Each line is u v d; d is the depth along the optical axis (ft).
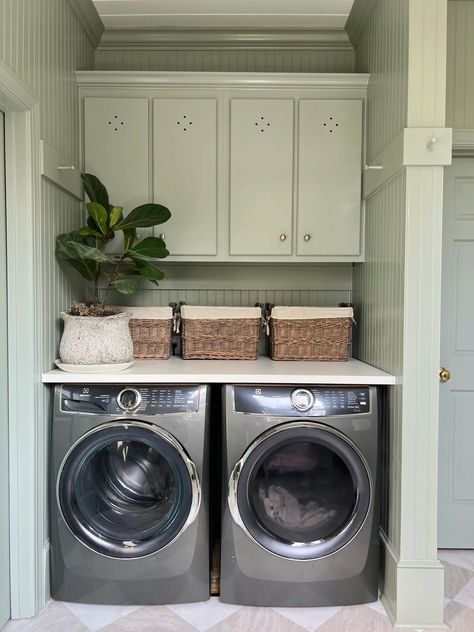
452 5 7.61
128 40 8.88
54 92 6.77
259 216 7.93
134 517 6.40
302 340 7.80
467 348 8.12
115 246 7.97
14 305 5.97
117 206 7.52
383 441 6.75
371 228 7.61
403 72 6.12
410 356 6.02
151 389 6.31
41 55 6.28
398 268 6.26
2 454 5.90
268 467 6.38
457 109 7.67
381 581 6.64
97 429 6.20
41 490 6.28
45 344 6.44
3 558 5.94
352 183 7.91
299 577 6.26
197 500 6.21
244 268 8.92
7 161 5.88
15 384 6.02
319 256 8.00
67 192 7.29
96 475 6.47
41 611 6.23
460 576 7.22
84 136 7.82
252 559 6.24
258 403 6.24
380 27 7.23
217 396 7.04
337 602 6.33
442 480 8.13
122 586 6.28
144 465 6.44
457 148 7.73
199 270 8.90
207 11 8.20
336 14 8.30
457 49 7.63
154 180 7.88
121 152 7.84
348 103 7.86
